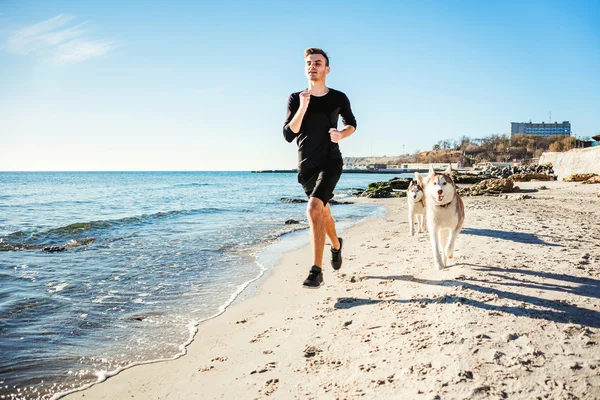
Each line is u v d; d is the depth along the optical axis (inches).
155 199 1096.2
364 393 97.7
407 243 310.8
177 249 346.6
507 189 832.9
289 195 1295.5
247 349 139.9
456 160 6107.3
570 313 129.0
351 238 366.3
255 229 475.2
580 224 335.0
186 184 2375.7
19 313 188.7
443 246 249.1
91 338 160.2
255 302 197.6
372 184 1406.3
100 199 1085.1
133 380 126.2
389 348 119.3
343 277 215.5
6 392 119.8
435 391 92.4
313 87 161.3
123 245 368.2
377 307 158.7
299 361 123.1
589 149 1214.9
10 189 1660.9
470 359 104.4
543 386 90.0
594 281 162.2
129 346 152.3
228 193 1414.9
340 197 1146.0
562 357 101.9
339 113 165.3
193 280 245.1
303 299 190.5
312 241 158.4
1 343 155.1
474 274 180.4
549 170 1686.8
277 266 275.9
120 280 247.3
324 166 161.5
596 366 96.5
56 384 125.0
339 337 135.9
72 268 279.0
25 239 407.2
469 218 387.9
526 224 336.8
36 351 148.6
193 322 175.6
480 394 89.1
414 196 347.6
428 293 163.9
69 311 191.8
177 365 135.0
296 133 158.7
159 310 192.2
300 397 102.0
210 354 141.1
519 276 173.6
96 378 128.5
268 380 113.9
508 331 118.3
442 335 120.6
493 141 6343.5
